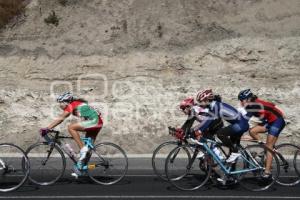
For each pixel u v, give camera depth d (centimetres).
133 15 1466
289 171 889
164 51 1365
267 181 805
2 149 836
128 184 825
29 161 809
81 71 1319
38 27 1453
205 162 803
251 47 1339
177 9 1478
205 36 1400
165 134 1160
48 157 827
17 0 1541
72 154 826
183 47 1377
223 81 1283
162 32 1417
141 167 965
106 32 1422
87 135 839
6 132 1160
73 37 1413
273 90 1248
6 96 1229
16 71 1322
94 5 1503
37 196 731
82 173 816
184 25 1433
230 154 799
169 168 820
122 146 1120
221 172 805
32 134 1149
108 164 834
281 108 1201
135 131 1166
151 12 1472
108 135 1149
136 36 1408
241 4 1489
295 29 1398
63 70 1322
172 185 818
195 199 722
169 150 990
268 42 1355
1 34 1441
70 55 1359
